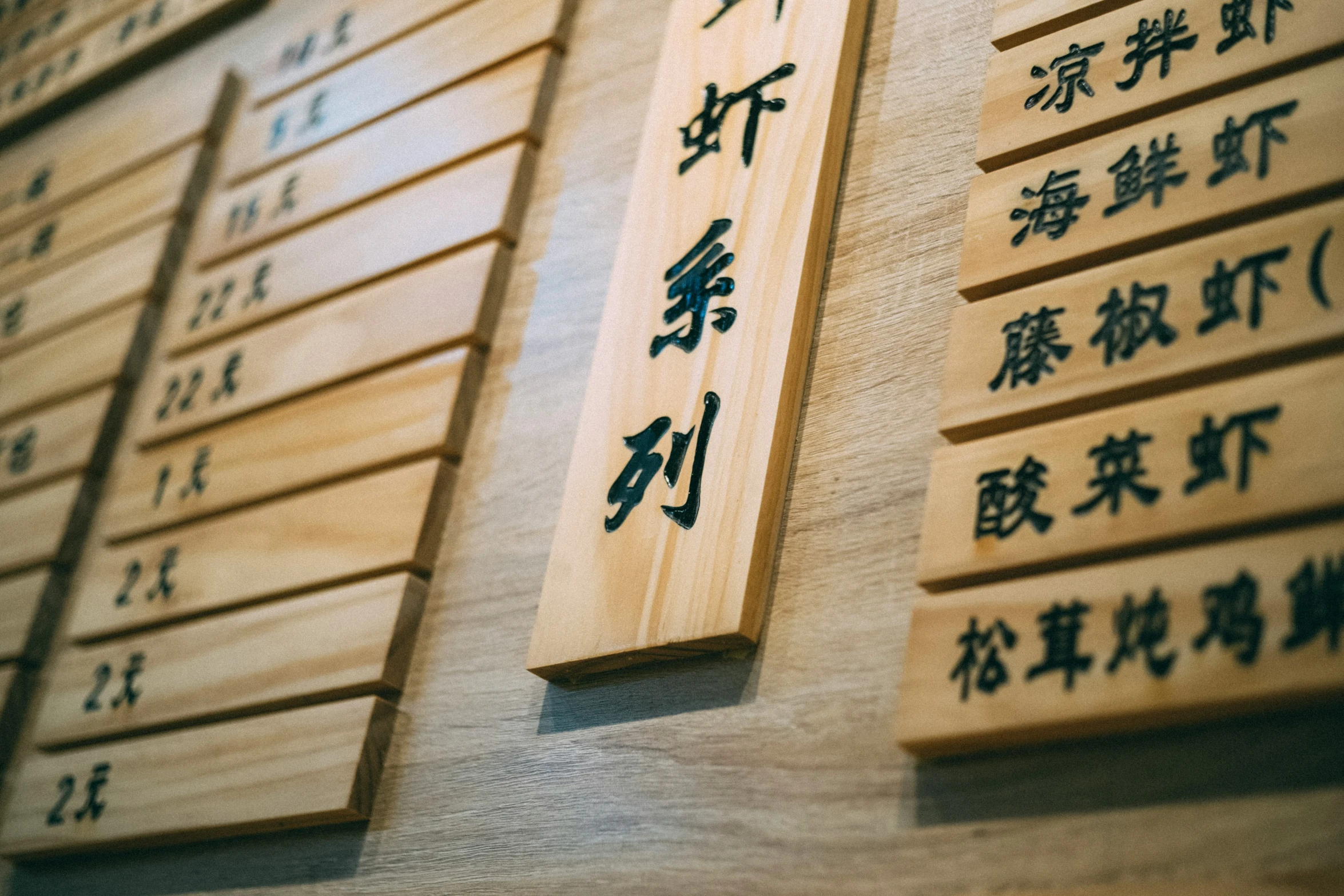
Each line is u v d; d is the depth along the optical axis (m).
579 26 1.96
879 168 1.50
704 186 1.55
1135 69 1.28
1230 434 1.05
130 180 2.53
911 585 1.23
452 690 1.52
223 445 1.94
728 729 1.27
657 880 1.24
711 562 1.32
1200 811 0.99
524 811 1.38
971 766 1.11
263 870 1.55
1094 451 1.11
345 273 1.94
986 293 1.27
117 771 1.72
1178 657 1.00
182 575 1.85
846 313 1.43
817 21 1.57
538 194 1.84
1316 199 1.11
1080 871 1.02
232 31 2.60
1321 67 1.16
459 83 2.00
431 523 1.64
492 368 1.74
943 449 1.21
